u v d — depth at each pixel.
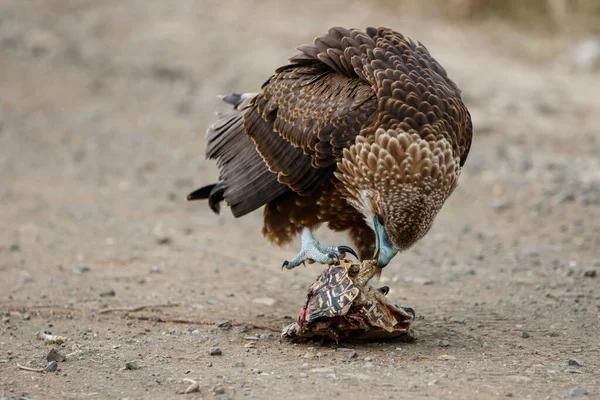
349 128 9.66
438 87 9.75
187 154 19.67
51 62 26.25
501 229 14.79
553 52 24.58
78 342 9.84
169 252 13.91
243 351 9.41
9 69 25.92
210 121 21.72
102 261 13.43
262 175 10.70
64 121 22.17
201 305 11.29
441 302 11.31
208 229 15.27
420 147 9.15
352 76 10.20
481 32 25.75
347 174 9.75
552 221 15.01
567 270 12.50
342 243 14.49
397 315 9.37
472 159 18.08
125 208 16.45
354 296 9.07
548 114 20.55
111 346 9.66
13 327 10.41
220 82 23.48
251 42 25.55
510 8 26.61
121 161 19.39
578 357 9.12
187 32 26.83
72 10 30.03
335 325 9.27
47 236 14.73
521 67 23.56
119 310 11.07
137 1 29.91
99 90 24.22
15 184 17.95
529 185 16.75
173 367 8.90
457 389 8.10
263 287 12.16
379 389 8.12
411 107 9.28
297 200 10.52
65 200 16.94
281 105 10.59
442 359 9.04
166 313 10.97
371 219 9.80
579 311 10.74
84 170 18.86
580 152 18.30
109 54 26.42
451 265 13.09
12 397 8.13
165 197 17.16
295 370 8.71
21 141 20.83
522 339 9.77
